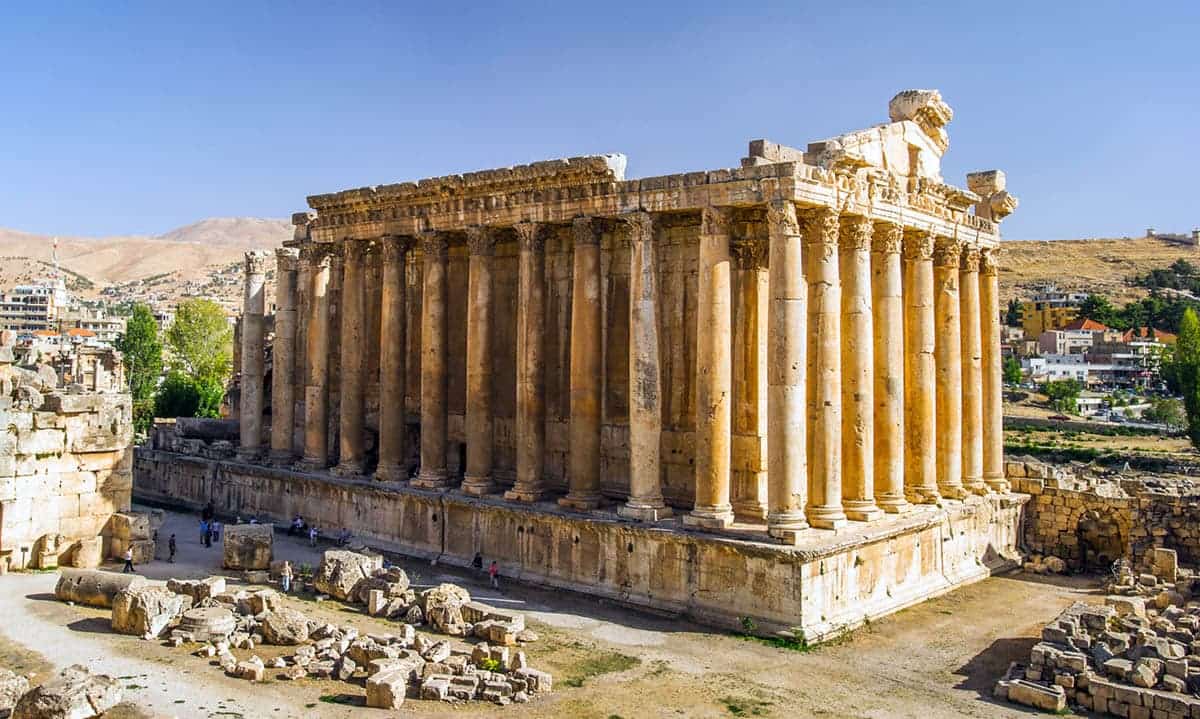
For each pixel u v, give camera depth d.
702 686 26.27
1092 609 29.47
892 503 36.78
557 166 38.22
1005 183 46.19
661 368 39.03
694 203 34.53
